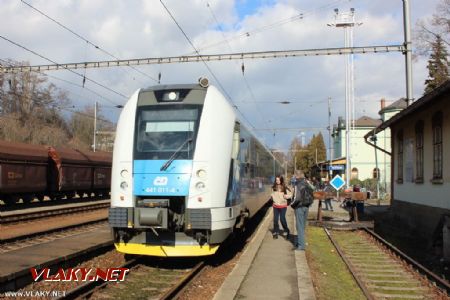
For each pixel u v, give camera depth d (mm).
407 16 20000
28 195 27094
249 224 17656
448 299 8156
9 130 50719
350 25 36812
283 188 14211
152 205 9164
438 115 14969
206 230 9219
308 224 18578
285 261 10609
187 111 9789
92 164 32906
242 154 11797
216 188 9430
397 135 21094
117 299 7402
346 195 20000
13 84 57156
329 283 9016
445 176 14242
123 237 9391
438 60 39938
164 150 9477
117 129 10023
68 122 70375
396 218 20500
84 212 22672
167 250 9203
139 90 10430
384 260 11773
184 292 7879
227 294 7660
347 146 37094
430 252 13133
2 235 12945
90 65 22984
